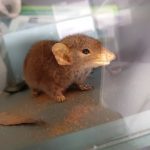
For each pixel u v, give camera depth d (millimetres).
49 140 143
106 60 179
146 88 171
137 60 212
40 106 182
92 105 166
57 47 175
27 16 227
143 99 160
